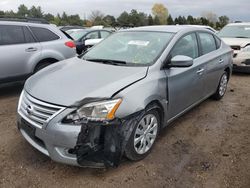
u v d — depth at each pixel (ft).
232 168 11.10
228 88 23.35
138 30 15.37
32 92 10.82
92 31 38.50
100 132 9.74
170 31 14.55
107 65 12.59
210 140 13.46
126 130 10.02
